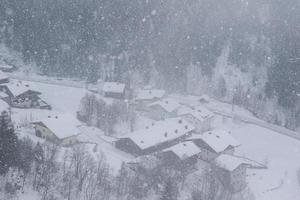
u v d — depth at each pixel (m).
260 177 88.88
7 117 73.38
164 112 116.50
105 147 90.94
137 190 67.62
